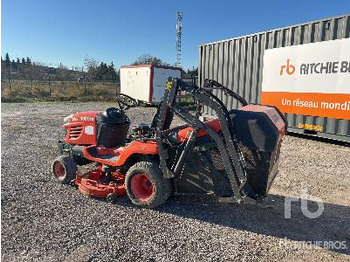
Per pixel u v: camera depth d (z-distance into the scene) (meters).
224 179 3.65
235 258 2.96
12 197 4.30
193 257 2.95
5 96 21.20
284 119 4.00
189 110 3.82
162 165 3.80
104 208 4.00
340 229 3.58
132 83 21.41
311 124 8.35
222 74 11.45
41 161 6.18
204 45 12.22
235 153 3.41
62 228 3.46
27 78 33.28
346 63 7.39
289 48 8.71
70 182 4.80
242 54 10.48
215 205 4.16
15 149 7.21
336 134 7.78
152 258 2.92
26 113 14.38
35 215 3.76
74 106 18.30
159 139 3.78
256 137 3.36
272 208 4.11
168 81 3.76
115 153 4.54
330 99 7.81
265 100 9.59
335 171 5.78
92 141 4.73
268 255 3.03
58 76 34.56
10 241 3.17
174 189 4.05
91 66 37.34
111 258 2.91
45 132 9.51
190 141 3.65
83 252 3.00
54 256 2.93
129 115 14.59
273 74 9.26
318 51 7.96
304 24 8.35
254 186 3.57
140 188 4.07
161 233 3.39
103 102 21.83
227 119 3.47
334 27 7.66
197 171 3.78
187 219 3.74
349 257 3.03
